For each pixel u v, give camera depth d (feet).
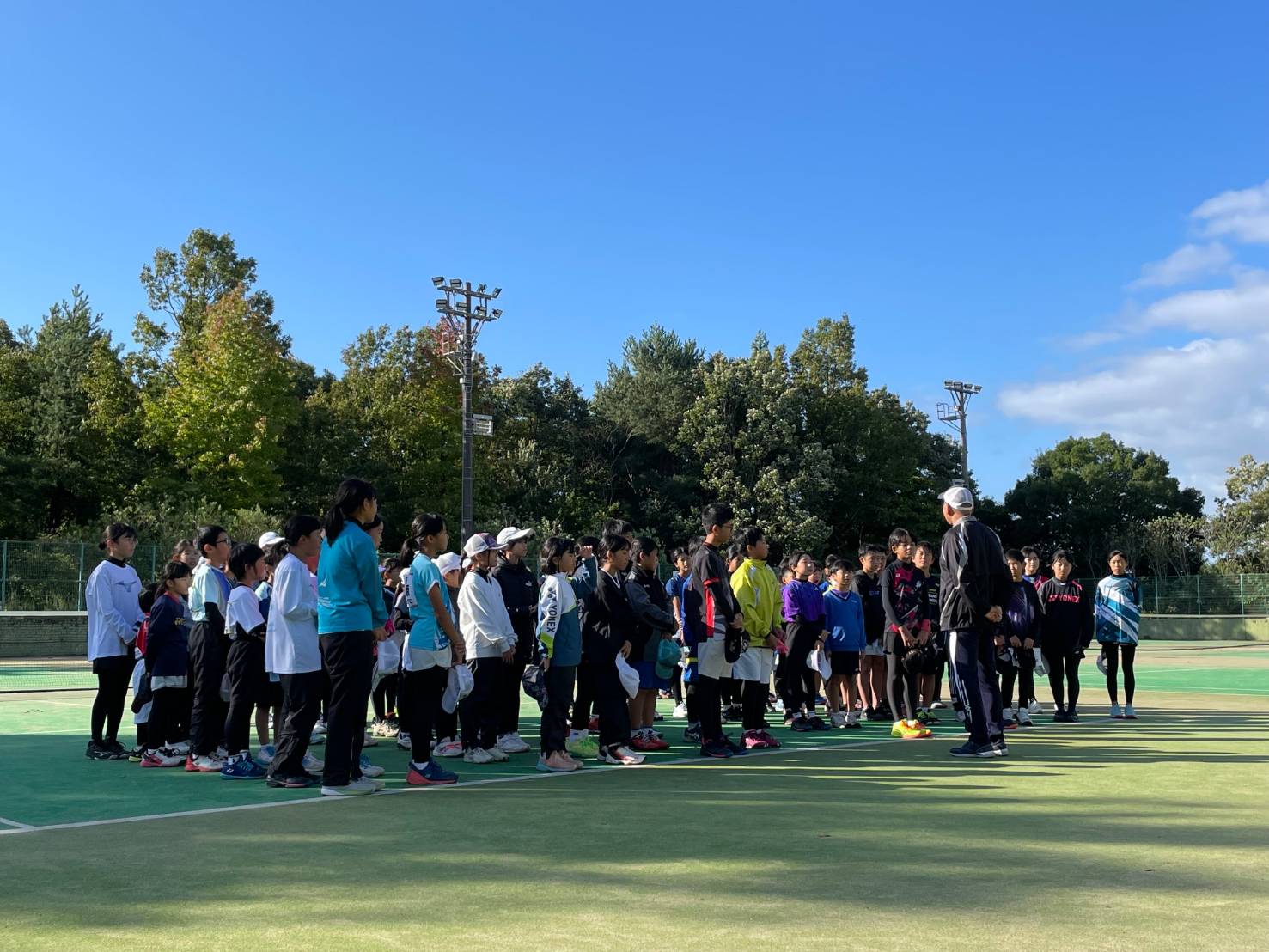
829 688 40.37
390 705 39.45
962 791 23.72
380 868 16.55
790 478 174.09
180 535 111.14
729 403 180.34
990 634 30.96
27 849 18.15
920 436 216.95
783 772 27.04
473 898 14.66
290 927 13.33
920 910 13.89
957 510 30.63
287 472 152.35
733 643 30.25
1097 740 33.55
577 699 33.27
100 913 14.03
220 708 28.76
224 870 16.49
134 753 31.24
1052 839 18.47
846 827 19.63
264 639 27.37
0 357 150.20
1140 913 13.70
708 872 16.07
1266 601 150.10
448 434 154.20
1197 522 213.66
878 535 192.75
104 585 30.91
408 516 150.51
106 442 141.08
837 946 12.34
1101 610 40.65
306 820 20.81
